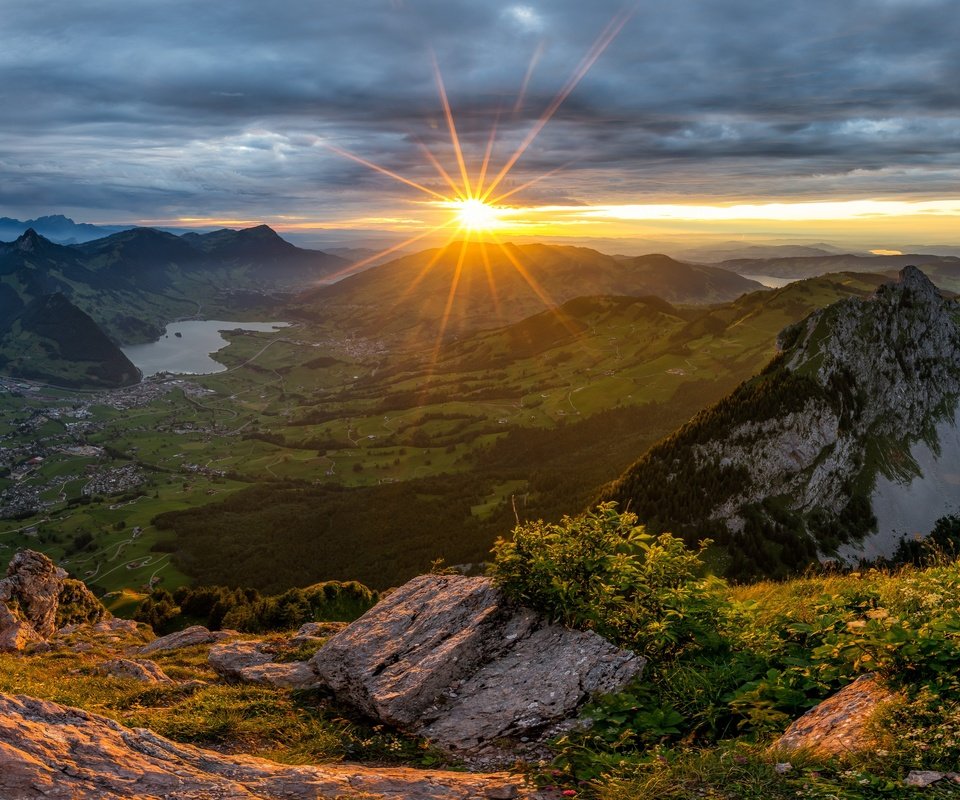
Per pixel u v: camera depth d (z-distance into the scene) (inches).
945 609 280.8
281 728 359.9
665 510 4156.0
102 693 530.0
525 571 394.6
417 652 381.4
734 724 285.9
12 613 1203.2
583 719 293.0
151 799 204.1
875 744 210.7
